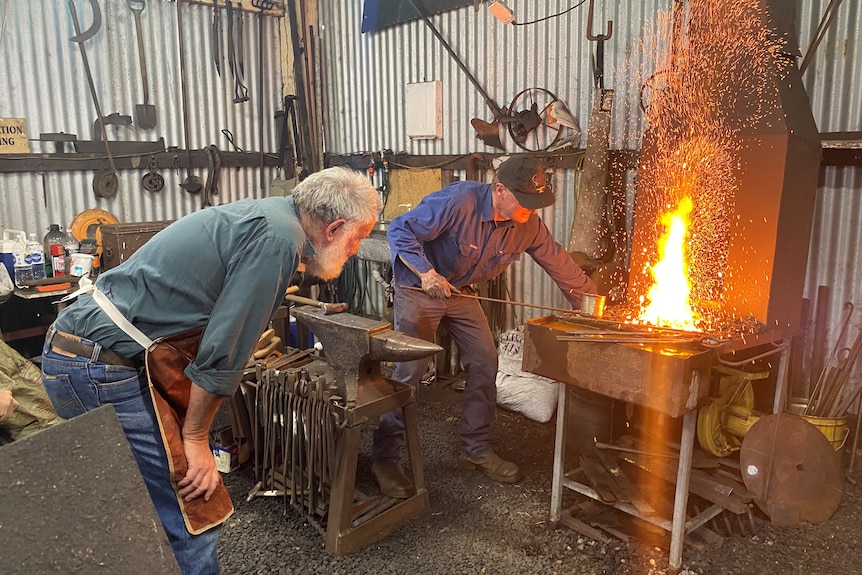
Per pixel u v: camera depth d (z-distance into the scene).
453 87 4.80
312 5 5.82
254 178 5.91
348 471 2.39
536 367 2.45
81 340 1.78
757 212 2.61
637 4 3.62
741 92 2.70
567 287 3.09
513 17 4.15
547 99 4.19
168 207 5.43
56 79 4.77
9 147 4.58
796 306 2.80
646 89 3.62
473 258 2.91
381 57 5.38
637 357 2.10
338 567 2.38
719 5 2.80
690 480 2.53
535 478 3.04
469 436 3.08
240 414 3.02
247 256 1.70
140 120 5.16
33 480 1.16
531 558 2.42
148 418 1.81
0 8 4.47
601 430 3.11
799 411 3.13
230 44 5.49
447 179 4.93
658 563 2.35
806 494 2.54
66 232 4.70
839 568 2.31
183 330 1.78
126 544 1.24
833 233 3.21
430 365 4.39
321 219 1.82
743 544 2.44
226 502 1.94
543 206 2.65
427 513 2.74
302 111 5.87
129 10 5.01
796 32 3.12
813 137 2.70
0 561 1.07
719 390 2.74
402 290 2.90
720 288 2.89
